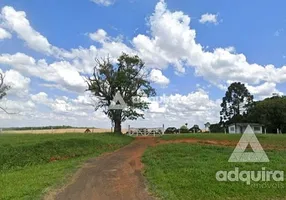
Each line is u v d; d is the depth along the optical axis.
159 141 38.88
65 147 26.88
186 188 12.83
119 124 52.00
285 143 32.09
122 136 46.41
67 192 12.77
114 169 17.98
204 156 21.61
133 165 19.38
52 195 12.33
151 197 11.93
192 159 20.14
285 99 83.19
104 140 34.66
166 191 12.43
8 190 13.16
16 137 34.22
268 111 81.88
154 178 14.72
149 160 20.36
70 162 21.02
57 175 15.99
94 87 50.47
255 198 11.85
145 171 16.78
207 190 12.56
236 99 108.00
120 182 14.48
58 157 24.09
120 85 50.62
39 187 13.34
